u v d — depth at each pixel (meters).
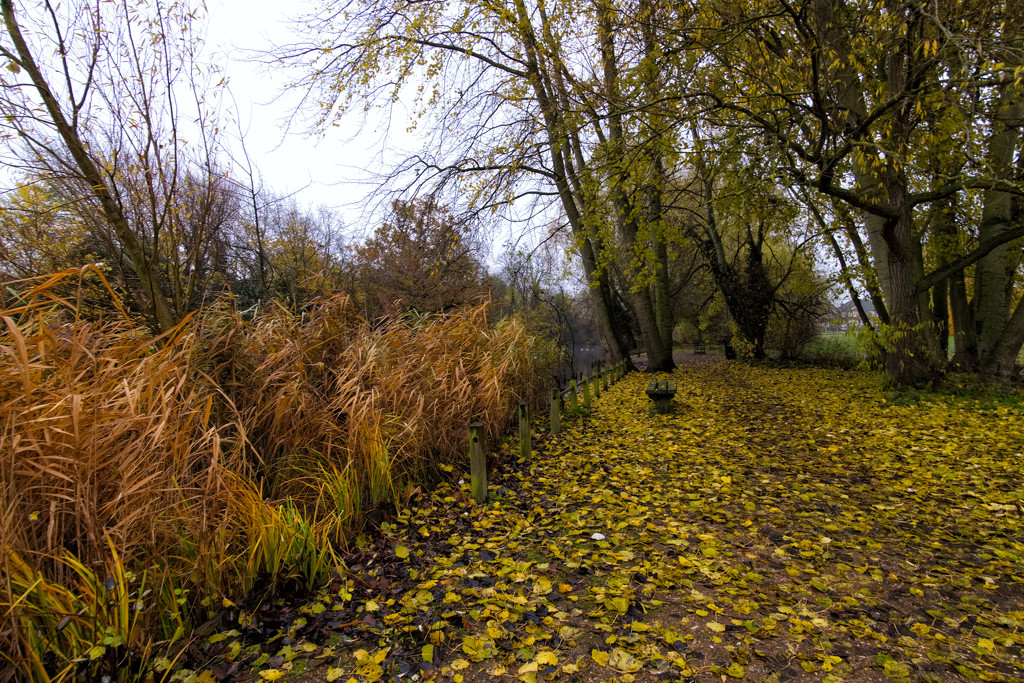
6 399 2.81
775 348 21.03
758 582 3.37
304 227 13.88
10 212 5.23
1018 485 5.00
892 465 5.86
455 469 5.55
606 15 9.45
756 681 2.41
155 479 2.95
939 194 8.76
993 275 10.45
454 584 3.37
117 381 3.25
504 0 9.56
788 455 6.48
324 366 5.16
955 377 9.91
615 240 13.59
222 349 4.68
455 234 11.88
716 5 9.16
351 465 4.20
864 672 2.46
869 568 3.50
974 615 2.94
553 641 2.77
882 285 11.34
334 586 3.34
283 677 2.50
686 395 11.59
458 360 6.33
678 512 4.64
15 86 4.83
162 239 6.13
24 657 2.26
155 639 2.70
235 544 3.21
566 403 9.79
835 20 8.96
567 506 4.89
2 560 2.28
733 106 8.27
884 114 8.16
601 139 12.94
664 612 3.04
